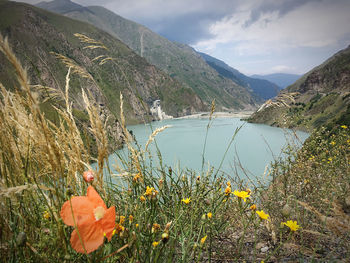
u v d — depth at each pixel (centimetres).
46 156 108
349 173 256
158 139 10075
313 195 230
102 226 96
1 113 105
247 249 181
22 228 107
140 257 122
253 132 10062
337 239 168
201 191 193
